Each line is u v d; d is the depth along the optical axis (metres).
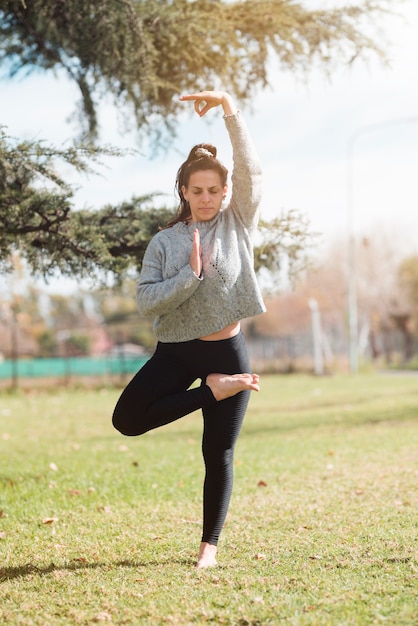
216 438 4.11
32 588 3.95
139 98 7.48
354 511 5.67
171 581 3.92
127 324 46.16
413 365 48.44
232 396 4.09
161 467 8.42
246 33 7.62
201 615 3.39
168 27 6.95
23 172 5.67
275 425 13.30
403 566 4.05
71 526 5.50
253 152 4.05
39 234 6.18
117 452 10.05
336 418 13.99
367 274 52.69
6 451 10.55
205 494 4.18
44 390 25.05
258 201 4.07
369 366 40.31
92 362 40.38
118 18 6.55
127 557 4.52
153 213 6.34
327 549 4.51
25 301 25.42
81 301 64.50
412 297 53.31
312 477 7.46
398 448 9.30
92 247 5.98
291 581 3.84
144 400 4.01
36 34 7.20
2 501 6.58
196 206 4.03
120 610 3.52
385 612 3.31
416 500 5.95
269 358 43.84
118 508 6.17
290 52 7.64
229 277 3.96
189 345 4.02
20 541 5.05
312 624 3.18
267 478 7.50
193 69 7.61
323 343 52.81
